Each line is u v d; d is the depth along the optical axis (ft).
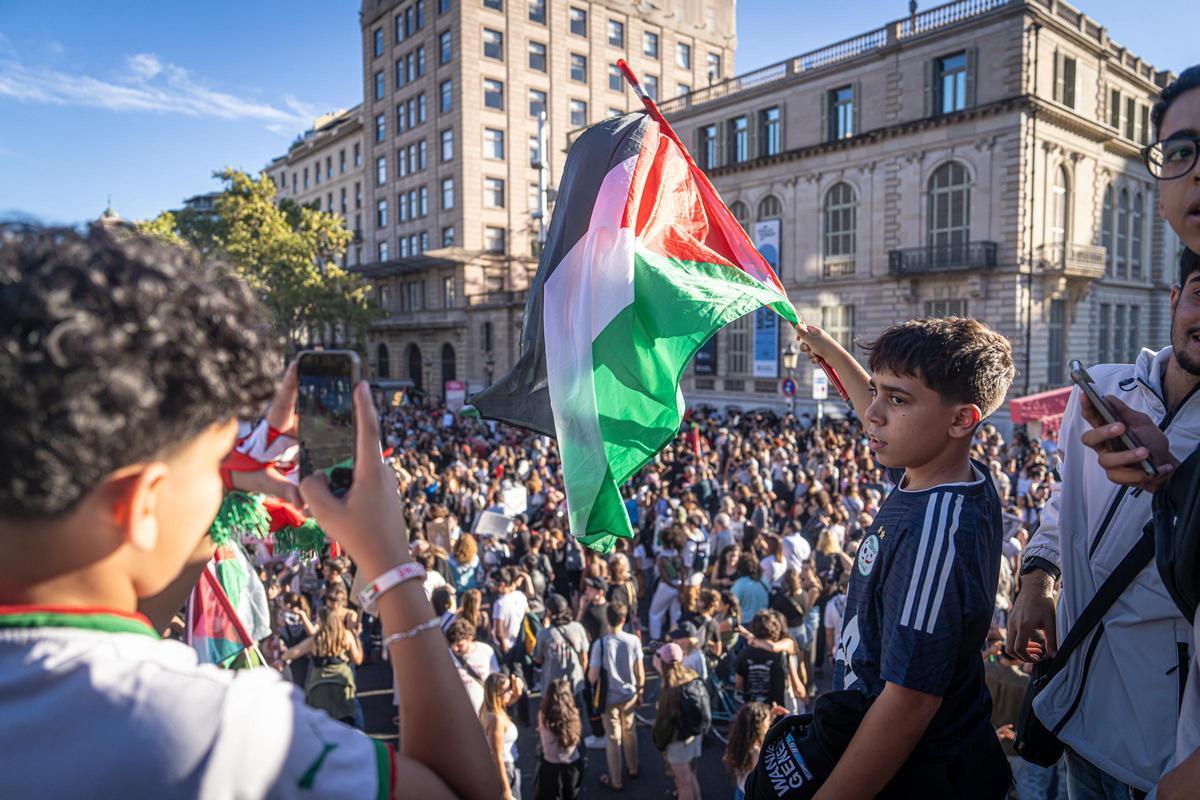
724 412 114.62
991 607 5.45
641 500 42.16
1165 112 5.23
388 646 3.48
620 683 22.16
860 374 8.60
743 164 111.14
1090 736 6.52
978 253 87.97
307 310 127.65
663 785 22.30
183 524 2.93
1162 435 4.81
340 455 3.80
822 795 5.34
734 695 23.73
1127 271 109.19
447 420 100.83
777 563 29.07
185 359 2.64
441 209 157.38
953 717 5.61
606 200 10.03
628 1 165.27
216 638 6.17
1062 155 91.56
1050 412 59.77
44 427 2.34
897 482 6.98
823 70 101.86
